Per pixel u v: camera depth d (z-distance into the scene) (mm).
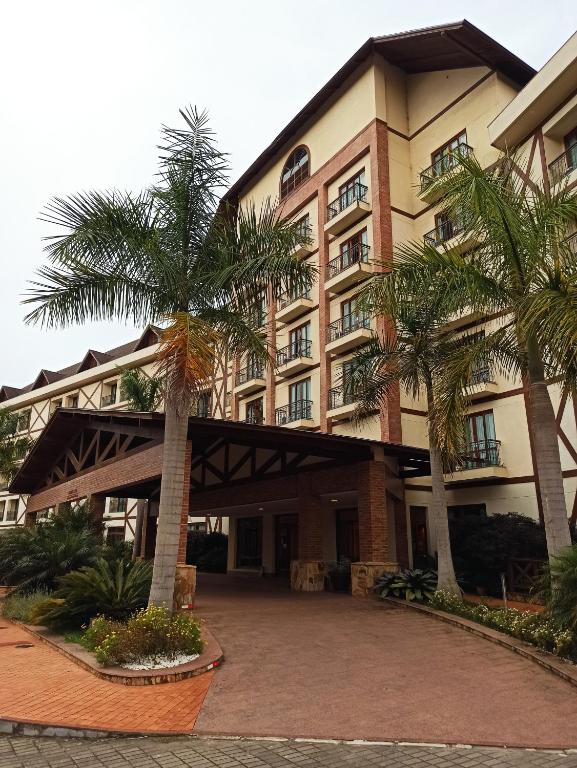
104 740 5031
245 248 10289
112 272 9719
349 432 21141
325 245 24078
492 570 15188
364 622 10445
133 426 13609
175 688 6363
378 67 23359
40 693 6082
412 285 9391
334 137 24844
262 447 14820
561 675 6949
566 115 16641
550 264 9086
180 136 10164
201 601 12992
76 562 12453
